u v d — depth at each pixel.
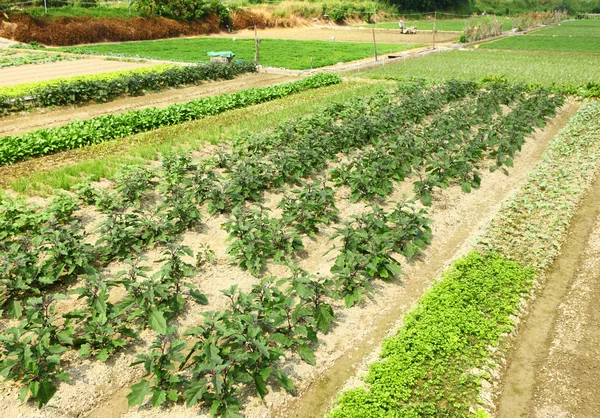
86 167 13.75
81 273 9.12
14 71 30.58
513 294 8.67
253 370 6.68
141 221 10.39
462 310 8.13
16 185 12.28
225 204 11.83
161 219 10.32
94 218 11.23
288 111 20.48
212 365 6.18
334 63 35.81
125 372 6.98
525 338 7.77
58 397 6.47
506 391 6.76
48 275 8.52
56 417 6.22
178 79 26.70
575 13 118.44
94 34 46.59
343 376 7.04
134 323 7.88
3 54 36.47
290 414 6.41
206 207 11.88
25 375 6.67
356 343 7.67
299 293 7.70
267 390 6.50
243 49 43.47
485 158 15.55
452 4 96.38
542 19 81.25
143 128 18.50
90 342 7.24
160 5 53.53
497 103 20.95
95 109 22.06
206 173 12.38
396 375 6.76
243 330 6.89
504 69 32.19
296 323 7.87
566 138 17.34
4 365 6.38
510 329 7.88
